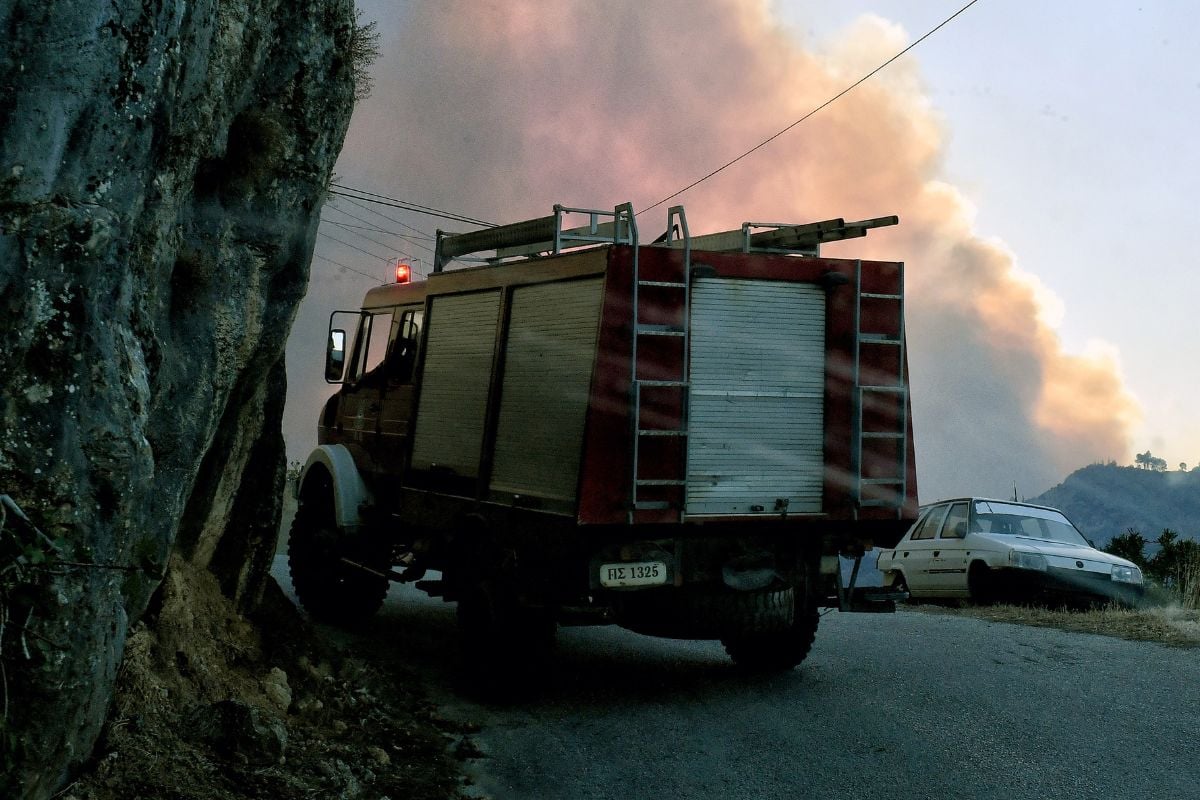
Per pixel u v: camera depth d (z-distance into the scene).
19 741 3.19
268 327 5.77
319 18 5.55
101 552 3.43
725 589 7.29
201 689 5.09
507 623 7.09
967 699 7.25
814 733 6.40
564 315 7.16
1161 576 14.91
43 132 3.33
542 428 7.19
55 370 3.31
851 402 7.45
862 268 7.52
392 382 9.65
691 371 6.98
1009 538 13.95
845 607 7.80
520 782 5.44
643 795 5.25
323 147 5.71
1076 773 5.51
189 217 4.89
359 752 5.38
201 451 5.01
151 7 3.64
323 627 9.55
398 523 9.20
